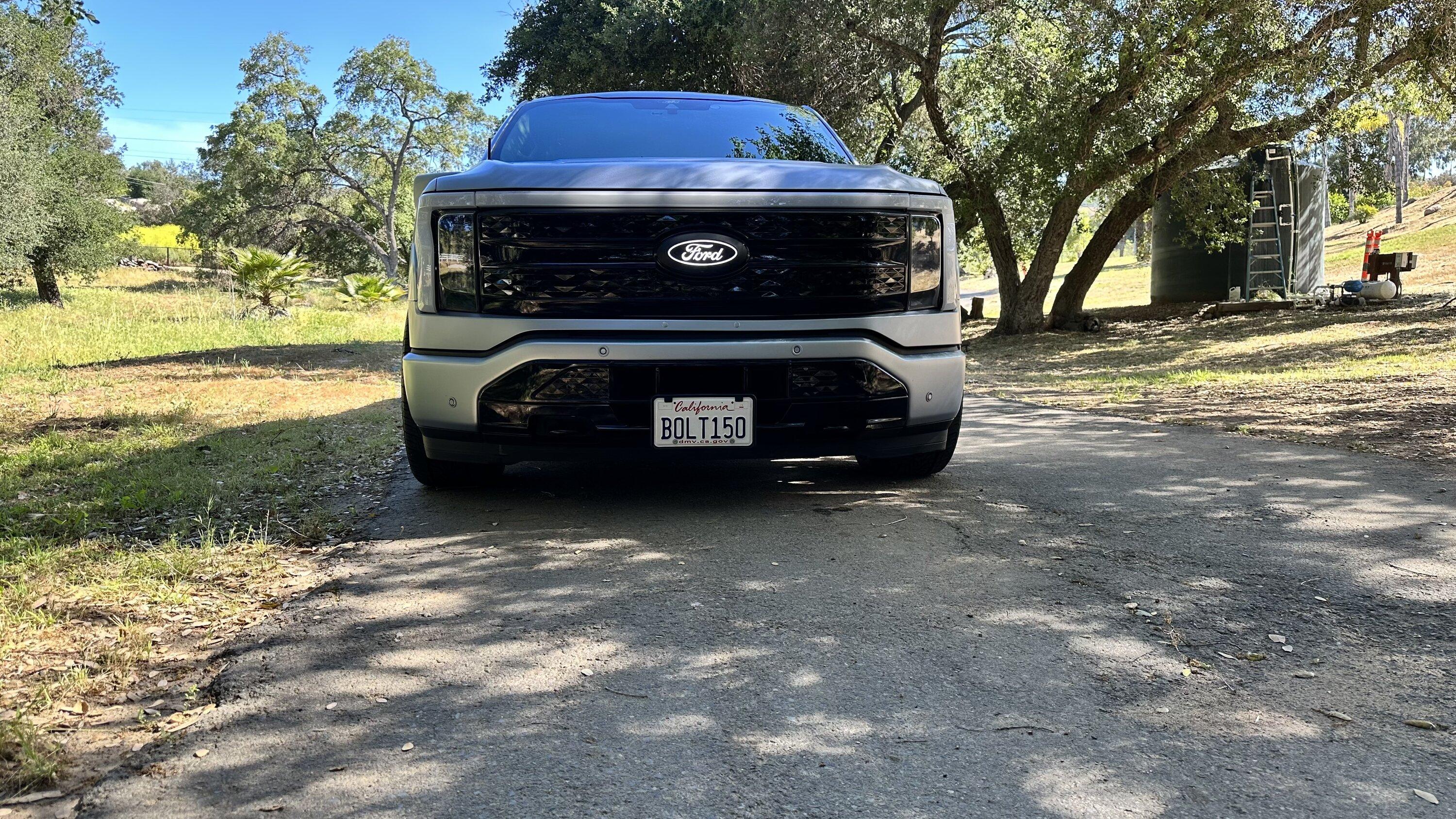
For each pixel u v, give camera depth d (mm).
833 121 20703
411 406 4328
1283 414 7305
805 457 4391
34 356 15969
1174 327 19688
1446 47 14656
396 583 3523
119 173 41375
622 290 4098
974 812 1987
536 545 3986
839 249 4211
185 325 23062
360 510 4695
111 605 3273
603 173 4129
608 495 4895
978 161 20656
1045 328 21844
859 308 4258
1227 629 2959
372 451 6215
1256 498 4559
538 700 2535
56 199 34375
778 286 4168
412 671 2734
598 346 4082
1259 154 20688
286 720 2441
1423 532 3922
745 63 20891
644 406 4160
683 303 4117
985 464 5590
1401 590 3262
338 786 2123
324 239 68688
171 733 2375
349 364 12820
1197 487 4832
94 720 2451
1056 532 4055
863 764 2188
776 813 1993
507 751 2270
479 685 2633
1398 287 18984
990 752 2236
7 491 5121
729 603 3240
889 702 2494
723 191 4113
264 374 11344
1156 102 17781
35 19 32938
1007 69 19078
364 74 62906
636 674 2691
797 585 3414
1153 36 16656
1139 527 4098
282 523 4426
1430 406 7117
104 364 12484
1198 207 20219
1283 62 15844
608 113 5352
